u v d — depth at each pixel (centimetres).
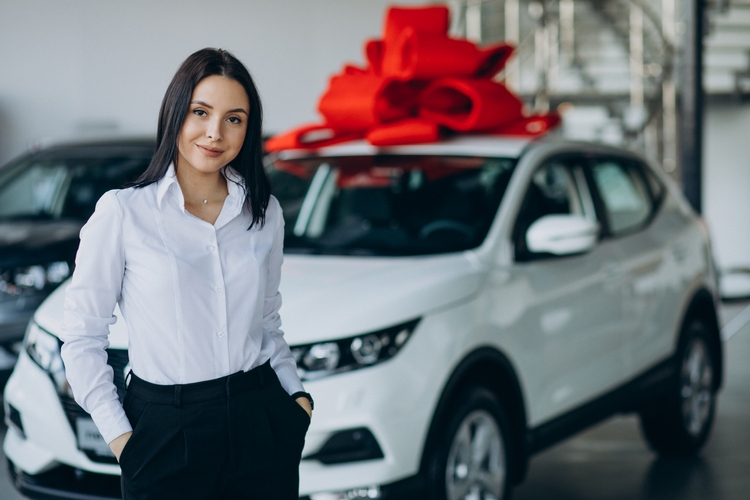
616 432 636
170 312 229
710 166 1298
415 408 360
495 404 402
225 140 232
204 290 232
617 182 534
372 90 486
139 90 1117
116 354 349
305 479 343
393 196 469
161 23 1114
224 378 233
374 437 351
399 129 487
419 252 433
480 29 1191
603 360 477
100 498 364
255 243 241
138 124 1120
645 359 517
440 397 370
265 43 1140
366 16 1173
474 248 423
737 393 734
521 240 439
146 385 232
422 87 509
